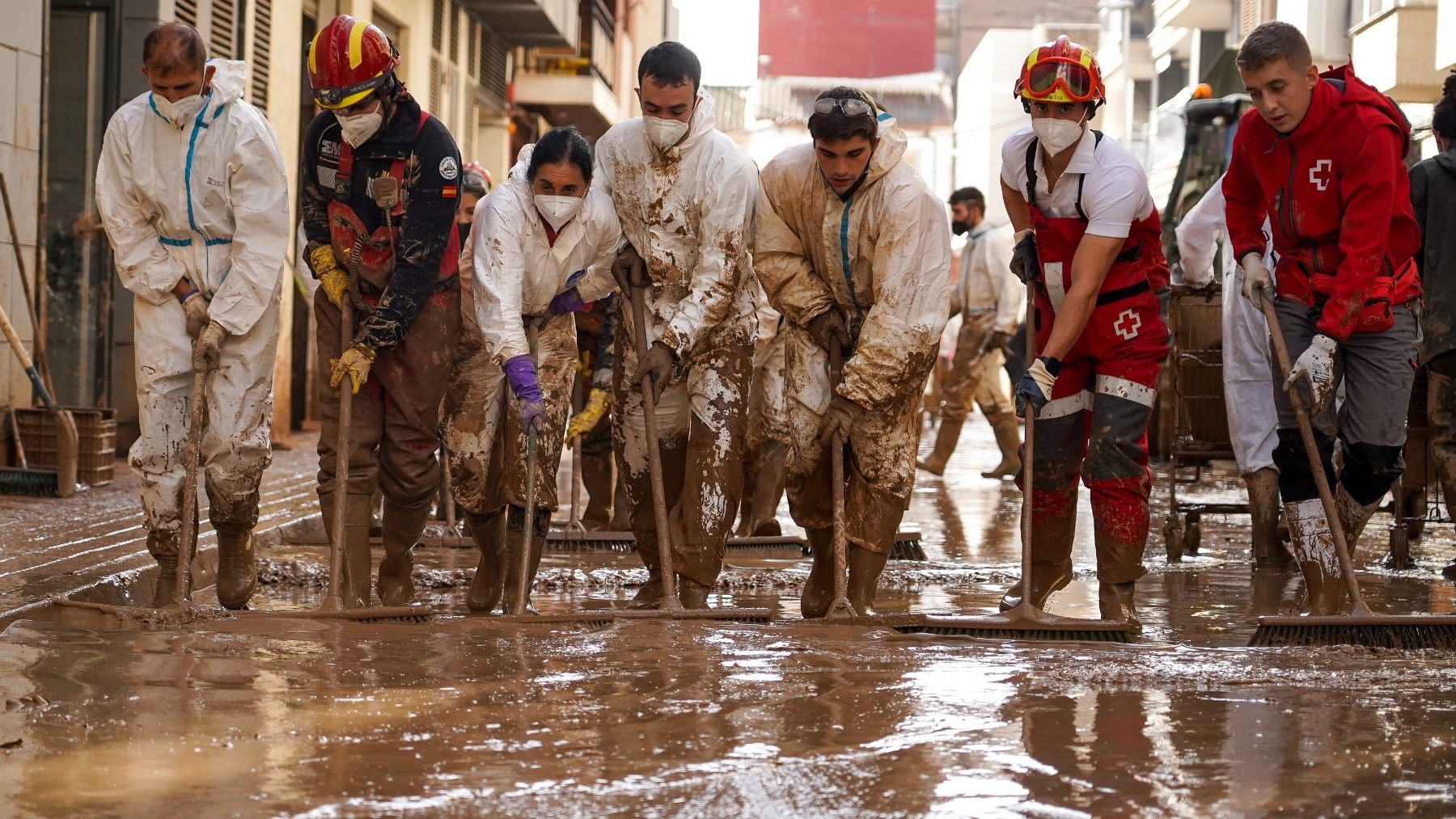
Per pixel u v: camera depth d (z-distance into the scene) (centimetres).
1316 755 384
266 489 1215
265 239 626
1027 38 5916
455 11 2498
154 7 1394
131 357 1421
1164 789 354
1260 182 648
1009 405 1545
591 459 1039
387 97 616
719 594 772
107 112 1402
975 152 6138
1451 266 810
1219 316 935
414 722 413
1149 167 4328
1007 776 363
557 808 338
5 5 1155
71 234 1412
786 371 652
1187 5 3862
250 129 623
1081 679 477
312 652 511
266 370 641
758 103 6775
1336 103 617
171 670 476
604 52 3494
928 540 1017
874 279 618
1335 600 651
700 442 645
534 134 3341
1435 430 843
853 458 636
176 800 340
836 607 600
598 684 464
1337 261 638
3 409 1151
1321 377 618
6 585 671
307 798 343
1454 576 816
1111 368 636
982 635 587
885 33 6825
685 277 642
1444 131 830
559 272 646
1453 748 391
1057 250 634
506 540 671
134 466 639
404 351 641
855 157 596
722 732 405
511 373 618
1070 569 686
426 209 622
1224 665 503
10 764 368
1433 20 2312
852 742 394
